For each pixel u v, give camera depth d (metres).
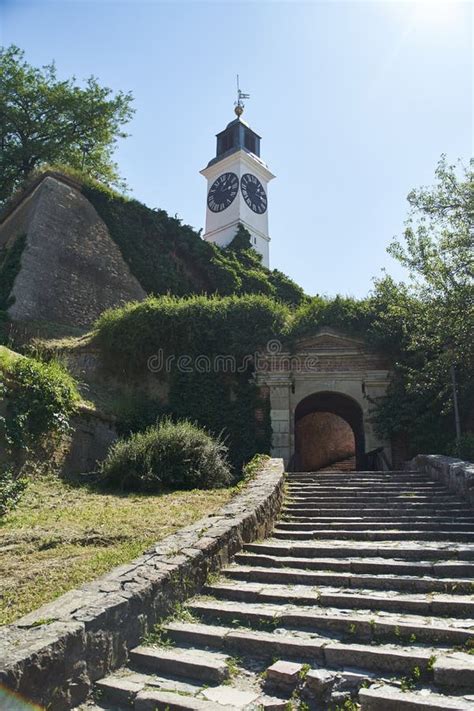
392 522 9.04
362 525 8.77
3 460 11.61
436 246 16.52
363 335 19.30
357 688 4.13
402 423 18.08
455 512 9.27
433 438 17.39
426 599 5.45
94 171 35.00
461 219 16.11
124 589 5.10
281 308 20.41
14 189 31.78
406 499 10.40
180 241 28.86
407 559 7.01
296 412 22.86
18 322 21.09
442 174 16.67
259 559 7.09
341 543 7.88
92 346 20.28
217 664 4.49
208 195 49.12
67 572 6.18
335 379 19.19
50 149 31.28
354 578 6.22
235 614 5.44
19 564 6.54
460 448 14.37
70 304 23.91
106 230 27.17
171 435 13.27
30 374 12.88
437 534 8.06
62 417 13.22
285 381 19.02
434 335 16.78
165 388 19.36
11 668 3.62
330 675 4.27
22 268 23.03
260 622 5.29
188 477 12.73
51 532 8.02
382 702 3.84
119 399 18.66
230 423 18.70
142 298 26.70
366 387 19.05
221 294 27.98
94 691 4.28
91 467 14.45
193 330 19.58
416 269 16.95
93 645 4.39
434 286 16.14
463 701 3.77
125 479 12.44
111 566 6.36
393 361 19.03
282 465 12.51
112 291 25.83
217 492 11.80
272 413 18.78
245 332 19.62
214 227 47.34
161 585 5.44
